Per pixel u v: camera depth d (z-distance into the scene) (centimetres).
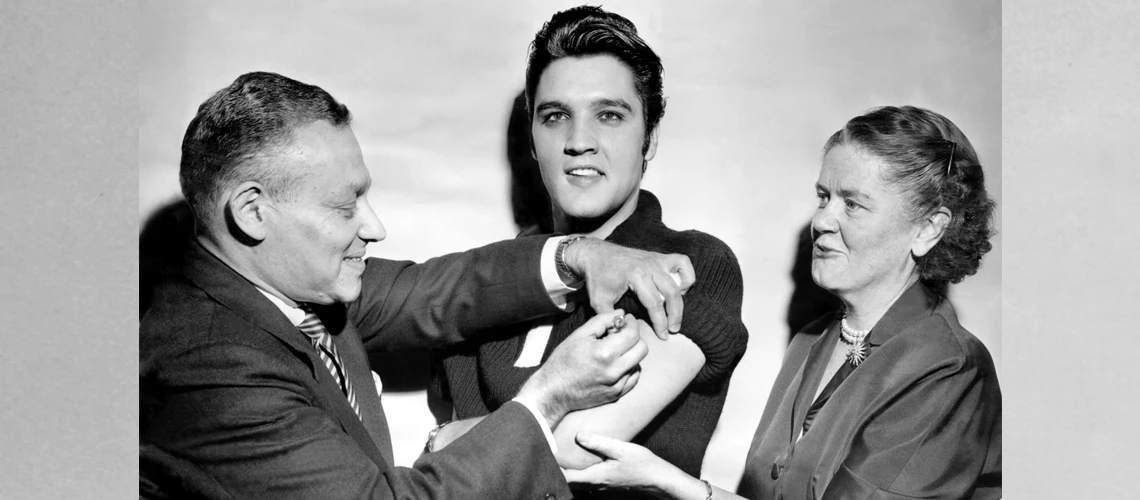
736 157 247
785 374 240
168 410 192
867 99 250
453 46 247
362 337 224
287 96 200
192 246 204
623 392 198
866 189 228
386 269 226
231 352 190
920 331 228
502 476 187
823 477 224
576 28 218
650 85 221
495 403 216
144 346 196
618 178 216
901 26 251
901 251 229
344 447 187
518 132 245
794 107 249
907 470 221
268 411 187
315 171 197
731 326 201
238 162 195
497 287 214
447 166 246
